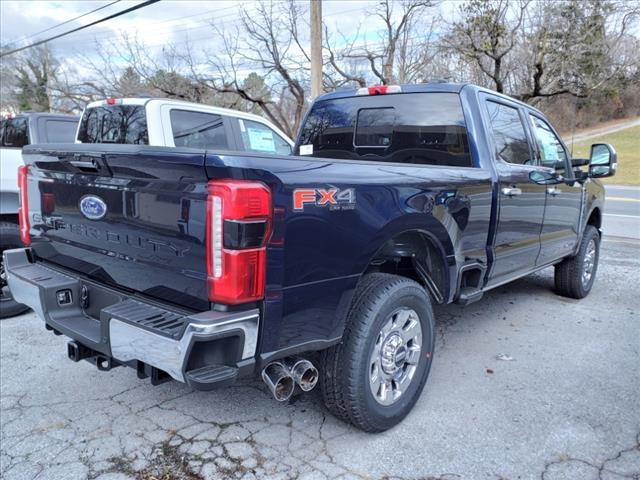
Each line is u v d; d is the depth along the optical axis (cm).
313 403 320
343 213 236
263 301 210
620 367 371
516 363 378
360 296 267
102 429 289
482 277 356
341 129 437
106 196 246
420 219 281
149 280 234
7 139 614
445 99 370
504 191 359
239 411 309
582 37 1692
